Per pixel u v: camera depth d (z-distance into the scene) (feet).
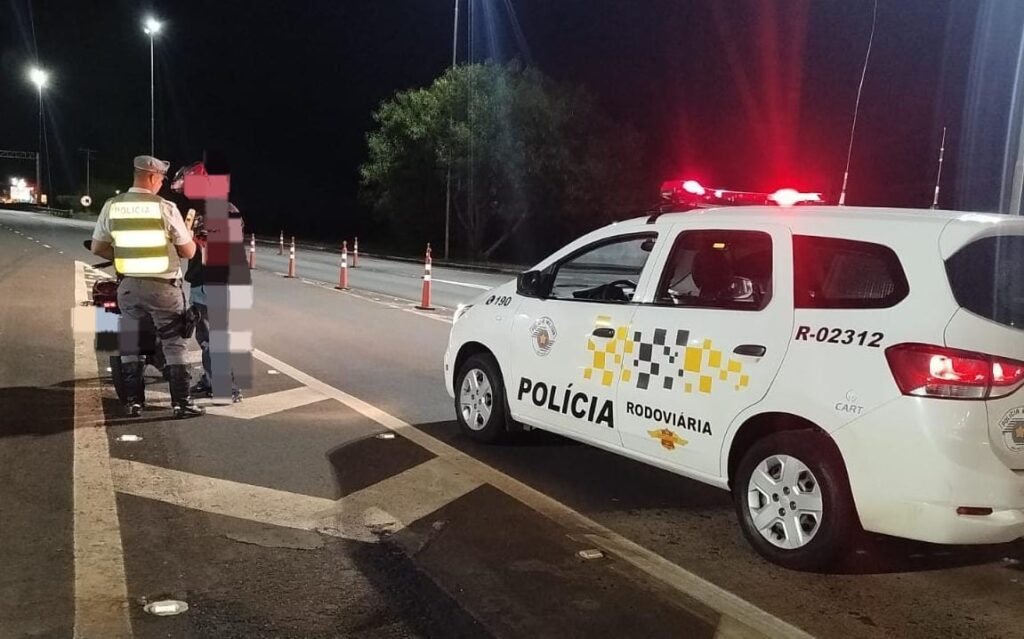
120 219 21.49
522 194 110.93
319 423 23.20
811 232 15.21
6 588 13.00
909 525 13.46
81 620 12.17
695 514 17.54
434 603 13.21
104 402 23.91
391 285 66.08
